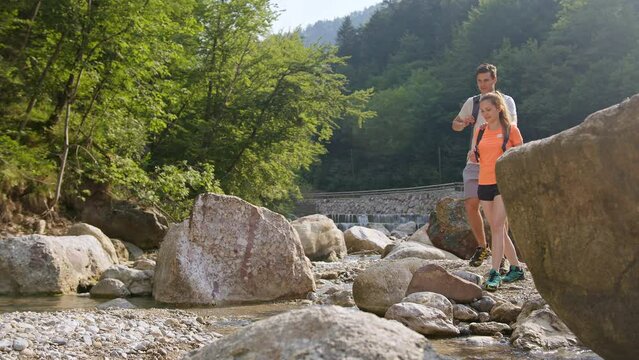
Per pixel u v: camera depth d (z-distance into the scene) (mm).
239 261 7930
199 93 23750
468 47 76438
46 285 8492
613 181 3172
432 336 5000
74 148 15617
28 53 14672
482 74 6547
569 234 3406
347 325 2502
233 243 7984
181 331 5500
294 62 24500
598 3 56281
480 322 5414
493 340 4777
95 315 5957
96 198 14992
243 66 24812
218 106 24203
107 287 8266
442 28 102438
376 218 46219
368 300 6277
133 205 15125
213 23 23672
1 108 14719
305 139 25703
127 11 14336
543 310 4910
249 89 24719
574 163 3303
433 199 49938
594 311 3383
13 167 13406
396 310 5137
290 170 26734
